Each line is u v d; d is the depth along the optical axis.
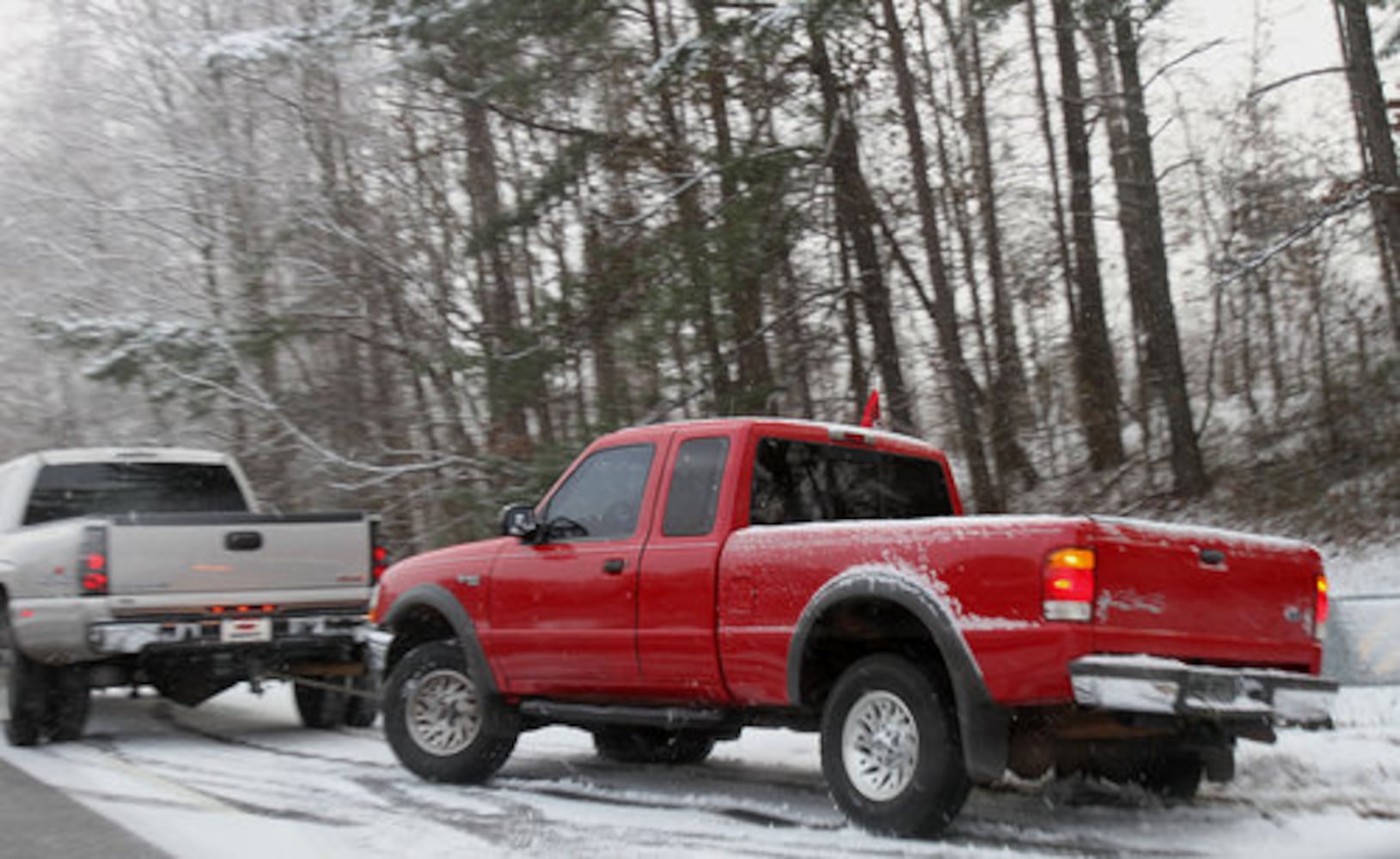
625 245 16.39
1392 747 7.55
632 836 5.93
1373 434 18.48
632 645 6.69
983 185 22.08
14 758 8.80
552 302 16.22
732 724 6.60
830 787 5.91
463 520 16.61
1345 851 5.39
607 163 17.45
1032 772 5.74
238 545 9.40
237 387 19.06
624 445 7.13
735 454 6.58
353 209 20.44
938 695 5.61
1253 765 7.34
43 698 9.40
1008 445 21.12
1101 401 23.16
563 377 16.72
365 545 9.95
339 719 10.44
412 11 16.67
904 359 18.75
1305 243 18.80
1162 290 19.97
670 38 17.44
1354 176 18.30
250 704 12.66
